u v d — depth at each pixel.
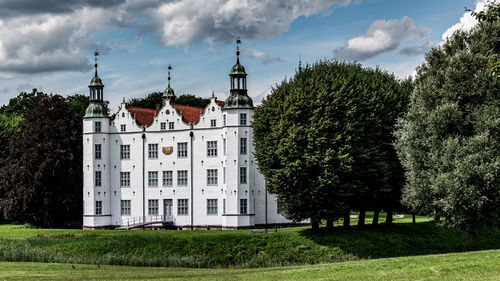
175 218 77.88
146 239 55.69
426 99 46.84
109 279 33.25
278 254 54.03
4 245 52.09
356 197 59.31
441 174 43.62
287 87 60.84
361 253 53.91
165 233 60.00
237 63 74.75
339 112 57.50
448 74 45.34
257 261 52.09
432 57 50.03
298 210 57.31
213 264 51.78
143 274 36.91
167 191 78.44
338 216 57.19
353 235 57.94
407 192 49.03
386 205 64.44
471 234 46.25
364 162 57.06
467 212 43.75
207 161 76.50
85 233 61.84
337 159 55.16
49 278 33.03
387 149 60.53
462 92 44.88
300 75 62.88
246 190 72.44
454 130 44.97
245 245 55.25
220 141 75.75
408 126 47.81
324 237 56.97
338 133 56.38
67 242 54.91
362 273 31.27
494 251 35.56
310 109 57.38
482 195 42.31
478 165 42.28
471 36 47.66
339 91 57.34
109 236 56.84
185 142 77.88
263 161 59.22
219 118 76.00
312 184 54.94
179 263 50.28
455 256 34.41
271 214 74.31
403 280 28.33
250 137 73.00
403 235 59.75
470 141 42.88
